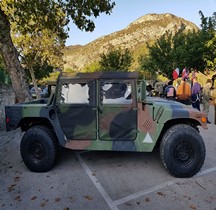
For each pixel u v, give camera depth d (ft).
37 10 26.68
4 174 14.56
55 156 14.65
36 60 83.92
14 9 25.23
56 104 14.33
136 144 13.80
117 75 13.78
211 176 13.62
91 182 13.15
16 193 12.18
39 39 70.23
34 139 14.42
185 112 13.44
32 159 14.58
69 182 13.21
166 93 30.68
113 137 13.98
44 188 12.60
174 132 13.30
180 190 12.06
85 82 14.03
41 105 14.93
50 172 14.58
